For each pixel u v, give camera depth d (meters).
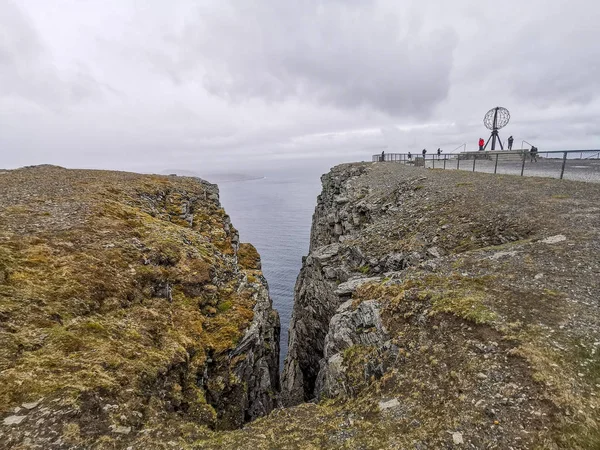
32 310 10.16
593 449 6.57
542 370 8.40
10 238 14.04
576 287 11.66
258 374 17.44
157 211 27.33
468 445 7.25
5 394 7.36
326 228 50.06
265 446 8.16
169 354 11.12
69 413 7.34
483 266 14.53
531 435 7.10
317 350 28.45
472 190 28.11
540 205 21.06
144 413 8.50
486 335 10.15
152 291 14.44
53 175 35.09
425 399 8.88
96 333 10.45
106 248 15.52
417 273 15.66
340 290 20.34
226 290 18.27
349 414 9.43
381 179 46.19
